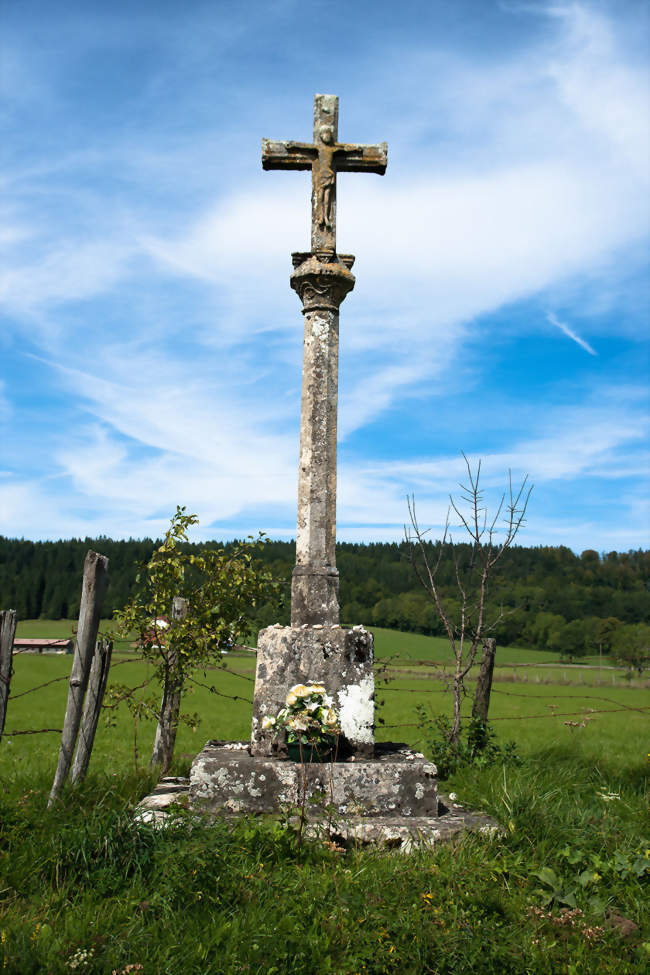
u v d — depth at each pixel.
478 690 8.55
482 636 8.83
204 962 3.15
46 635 56.69
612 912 3.98
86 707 6.21
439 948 3.31
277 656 5.98
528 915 3.85
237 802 5.35
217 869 3.90
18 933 3.27
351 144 6.98
